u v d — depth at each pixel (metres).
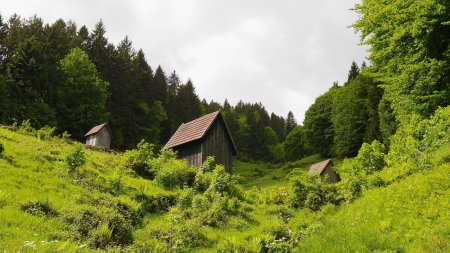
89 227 12.09
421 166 15.62
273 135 155.88
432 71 19.81
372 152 20.16
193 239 13.61
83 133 63.62
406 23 20.20
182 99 114.19
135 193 17.66
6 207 11.82
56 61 63.97
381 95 67.88
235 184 24.55
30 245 9.28
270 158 136.50
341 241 11.11
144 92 90.25
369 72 26.72
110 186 17.38
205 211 16.70
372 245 10.20
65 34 82.88
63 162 18.59
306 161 96.12
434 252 8.65
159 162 24.50
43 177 15.95
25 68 57.12
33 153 19.09
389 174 17.05
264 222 17.56
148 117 86.25
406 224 10.88
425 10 19.02
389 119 59.44
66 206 13.39
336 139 88.81
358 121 80.00
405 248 9.54
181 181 22.41
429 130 16.80
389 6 20.42
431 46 20.56
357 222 12.50
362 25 23.45
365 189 17.33
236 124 147.00
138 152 25.14
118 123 75.00
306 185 21.44
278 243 13.54
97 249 10.98
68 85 65.25
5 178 14.28
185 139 34.09
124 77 83.50
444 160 15.28
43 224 11.41
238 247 13.05
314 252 11.34
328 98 104.88
